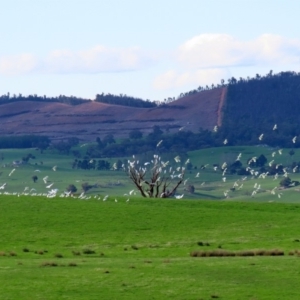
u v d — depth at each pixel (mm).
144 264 168750
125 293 137875
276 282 148125
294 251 191250
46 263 168500
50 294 136125
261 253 190250
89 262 174750
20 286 141875
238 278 151625
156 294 137250
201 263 169625
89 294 136750
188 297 135250
